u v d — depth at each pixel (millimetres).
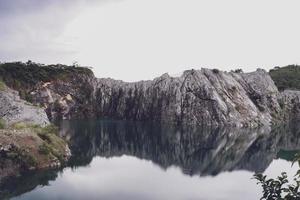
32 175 61125
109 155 89375
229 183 62438
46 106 180000
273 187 12078
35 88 178750
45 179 60125
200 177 67188
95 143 107438
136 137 125812
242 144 112062
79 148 96375
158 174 69375
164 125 170750
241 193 55906
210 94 180125
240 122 172375
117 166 76062
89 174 65938
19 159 62781
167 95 189625
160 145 109500
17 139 67062
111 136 125188
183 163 81938
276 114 192625
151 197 52750
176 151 99000
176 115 181750
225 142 116375
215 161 84438
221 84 189875
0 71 172500
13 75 176125
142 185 59906
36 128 80125
